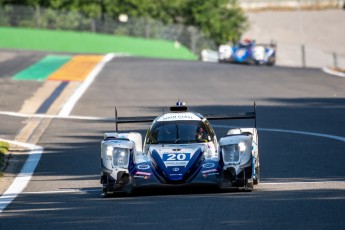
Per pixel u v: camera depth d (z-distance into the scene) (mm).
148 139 55000
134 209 44969
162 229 38219
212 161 50719
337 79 152125
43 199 52031
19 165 71938
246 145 50344
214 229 37594
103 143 51844
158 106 115562
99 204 47938
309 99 121500
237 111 107875
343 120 96812
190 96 127375
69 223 41406
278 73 164000
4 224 42406
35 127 98688
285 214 40812
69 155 76125
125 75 160750
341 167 62000
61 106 118125
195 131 54688
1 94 131500
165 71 168125
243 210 42625
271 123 95688
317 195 47250
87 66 178000
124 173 50750
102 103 120750
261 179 57188
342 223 37750
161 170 50438
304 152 72250
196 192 50969
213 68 175250
